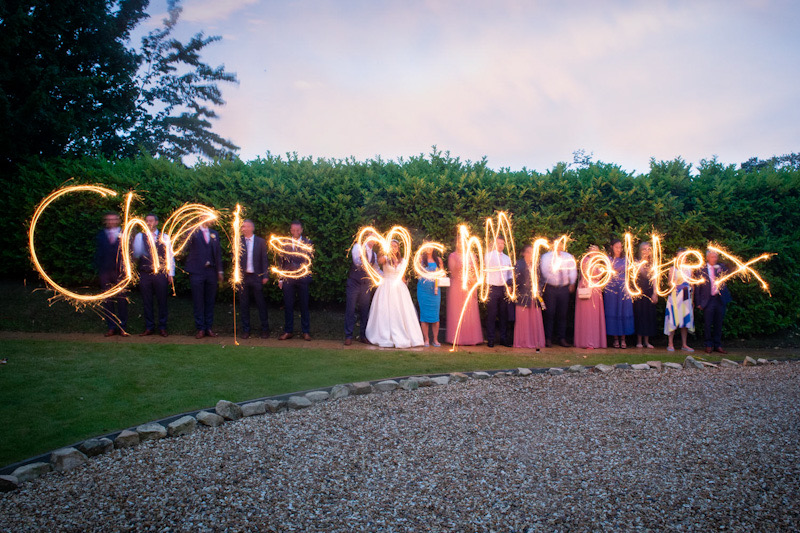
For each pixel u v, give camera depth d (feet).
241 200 35.58
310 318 35.35
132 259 30.32
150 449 14.99
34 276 38.63
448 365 25.38
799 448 15.43
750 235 34.32
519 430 16.66
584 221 34.01
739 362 27.68
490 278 31.30
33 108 44.96
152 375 21.91
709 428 17.02
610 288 31.71
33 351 24.58
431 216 34.47
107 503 11.94
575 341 32.07
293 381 21.81
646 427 17.06
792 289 33.86
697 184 34.88
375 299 30.94
